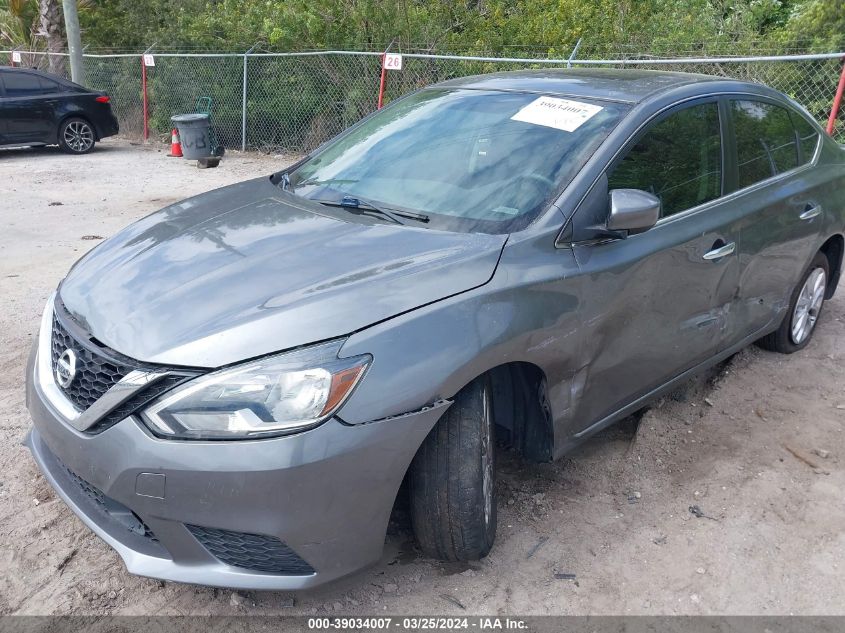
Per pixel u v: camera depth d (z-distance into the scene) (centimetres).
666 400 420
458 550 273
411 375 239
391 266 264
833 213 454
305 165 393
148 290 268
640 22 1221
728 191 375
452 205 312
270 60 1370
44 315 302
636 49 1158
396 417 237
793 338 471
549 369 283
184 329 243
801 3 1239
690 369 372
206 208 347
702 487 345
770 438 386
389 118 396
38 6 1938
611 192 292
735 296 383
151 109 1639
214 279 266
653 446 376
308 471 227
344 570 245
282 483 226
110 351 247
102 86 1748
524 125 342
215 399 228
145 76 1588
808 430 393
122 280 280
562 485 345
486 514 279
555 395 291
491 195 311
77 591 276
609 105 340
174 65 1539
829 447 378
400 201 324
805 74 975
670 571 292
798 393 432
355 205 327
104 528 256
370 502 240
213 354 233
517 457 365
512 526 315
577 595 279
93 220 865
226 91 1446
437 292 255
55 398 262
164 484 229
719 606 275
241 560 241
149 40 1683
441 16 1259
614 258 304
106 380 246
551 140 328
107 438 238
